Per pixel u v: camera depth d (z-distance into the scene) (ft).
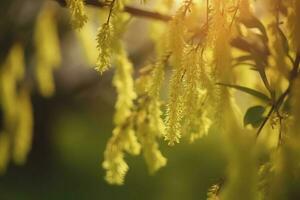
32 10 10.99
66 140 14.06
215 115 2.28
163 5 3.40
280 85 2.67
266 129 2.81
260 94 2.57
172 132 2.40
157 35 3.53
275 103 2.53
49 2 5.44
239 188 2.19
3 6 11.00
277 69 2.60
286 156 2.40
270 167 2.48
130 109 3.47
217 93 2.29
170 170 11.44
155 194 11.59
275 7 2.62
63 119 14.12
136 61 6.81
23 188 13.46
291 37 2.48
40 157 13.92
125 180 12.07
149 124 3.26
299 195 2.43
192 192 11.14
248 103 3.15
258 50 2.75
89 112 14.06
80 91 13.64
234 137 2.23
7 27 10.77
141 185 11.76
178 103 2.38
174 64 2.37
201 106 2.64
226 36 2.31
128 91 3.32
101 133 13.89
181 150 11.23
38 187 13.53
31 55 10.99
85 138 13.97
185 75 2.37
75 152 13.84
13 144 5.79
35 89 12.80
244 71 3.22
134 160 12.01
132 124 3.27
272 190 2.45
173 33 2.37
